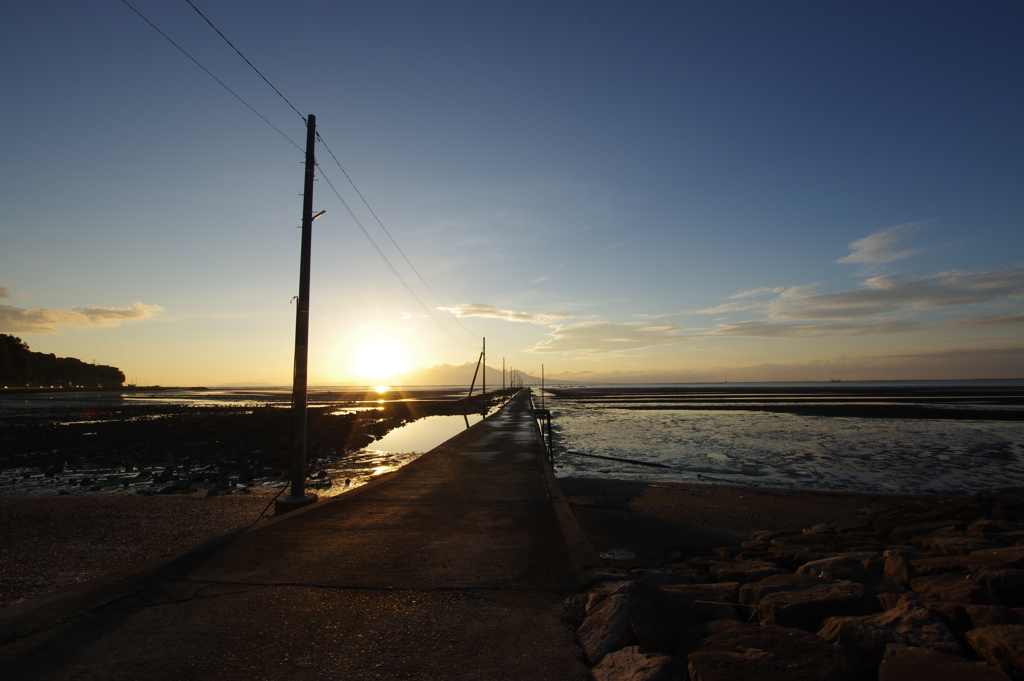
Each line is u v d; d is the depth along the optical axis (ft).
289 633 12.99
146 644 12.37
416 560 18.76
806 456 72.02
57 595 15.29
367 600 15.10
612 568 17.67
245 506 39.22
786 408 188.03
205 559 18.85
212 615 14.03
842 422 126.52
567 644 12.50
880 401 237.04
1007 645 10.18
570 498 43.65
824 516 39.81
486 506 28.02
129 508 38.29
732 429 111.04
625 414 165.07
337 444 83.66
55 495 44.62
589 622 12.97
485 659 11.76
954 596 13.26
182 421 132.57
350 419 138.21
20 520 34.12
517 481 35.94
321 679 10.88
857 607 13.06
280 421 132.67
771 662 10.14
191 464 63.31
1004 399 247.09
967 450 77.46
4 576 23.40
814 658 10.34
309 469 60.08
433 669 11.32
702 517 39.19
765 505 43.32
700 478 56.13
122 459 67.21
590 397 343.05
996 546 20.20
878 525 32.89
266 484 50.03
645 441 90.63
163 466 62.08
